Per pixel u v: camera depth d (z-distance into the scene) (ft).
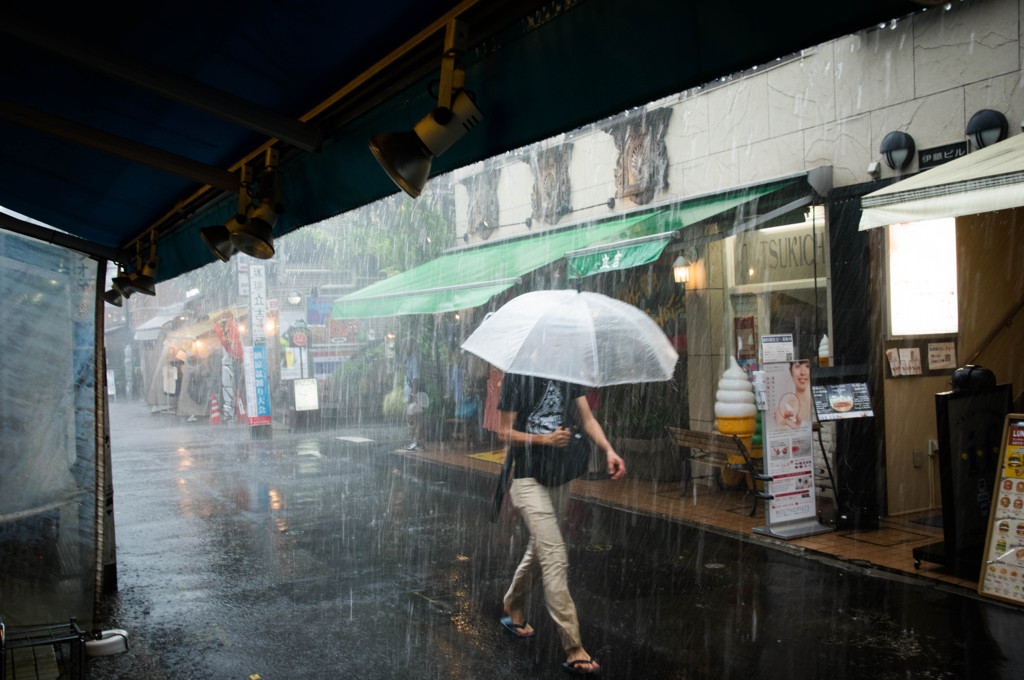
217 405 75.82
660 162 34.55
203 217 16.89
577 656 14.08
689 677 13.84
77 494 15.42
